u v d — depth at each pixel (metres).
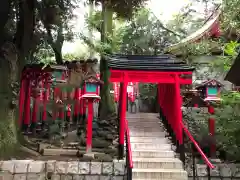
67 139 9.59
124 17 12.52
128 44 15.52
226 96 6.66
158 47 15.56
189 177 6.61
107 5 11.31
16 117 8.02
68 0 9.73
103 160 6.81
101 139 9.59
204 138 7.68
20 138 8.17
